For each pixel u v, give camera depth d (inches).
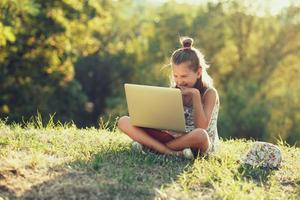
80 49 949.2
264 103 1279.5
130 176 203.9
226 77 1359.5
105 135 290.5
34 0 757.3
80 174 205.5
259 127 1279.5
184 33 1412.4
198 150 238.5
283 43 1332.4
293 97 1277.1
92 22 878.4
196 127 240.2
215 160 239.1
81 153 240.5
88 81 1464.1
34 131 287.0
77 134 285.1
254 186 210.4
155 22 1491.1
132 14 1578.5
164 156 235.0
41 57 845.8
